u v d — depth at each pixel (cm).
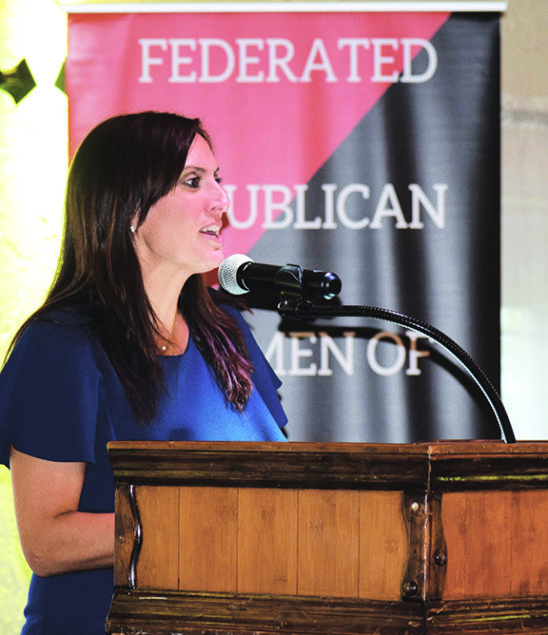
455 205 845
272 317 844
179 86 855
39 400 450
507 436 416
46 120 880
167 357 503
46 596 455
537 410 880
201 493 337
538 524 337
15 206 873
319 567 325
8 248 870
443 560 315
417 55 850
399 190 848
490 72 848
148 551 342
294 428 840
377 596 318
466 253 842
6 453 462
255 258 848
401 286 844
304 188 851
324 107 852
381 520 319
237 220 851
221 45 855
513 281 888
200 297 536
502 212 891
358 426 840
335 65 852
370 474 319
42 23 882
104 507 463
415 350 838
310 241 849
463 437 837
